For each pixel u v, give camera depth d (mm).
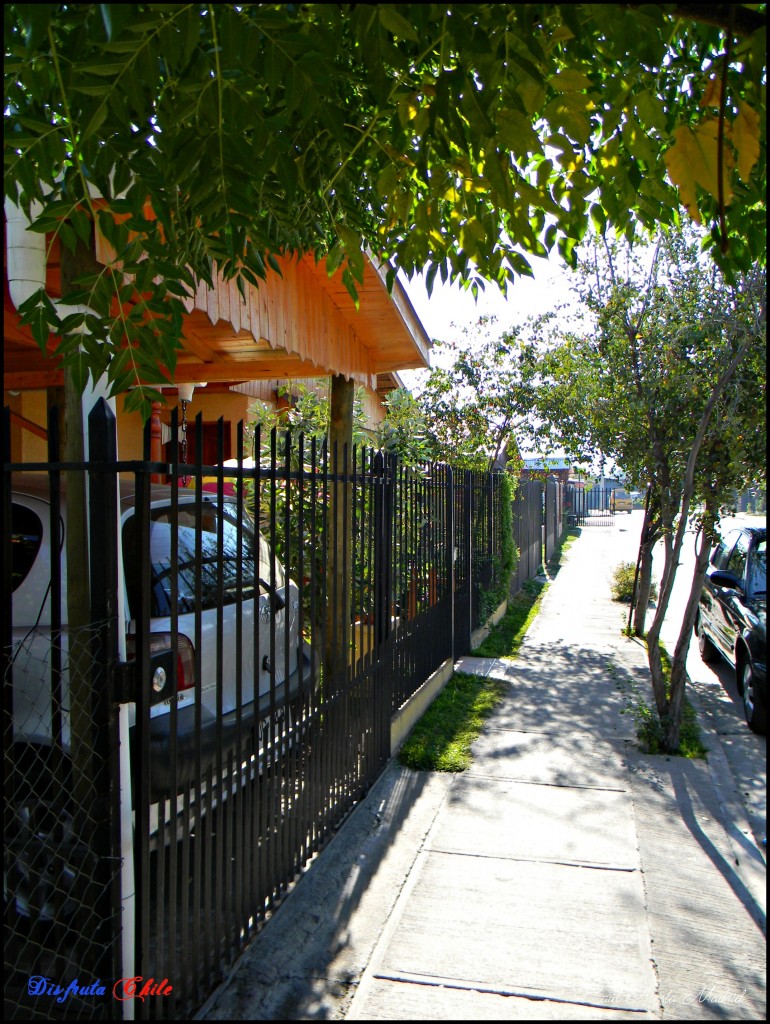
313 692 4406
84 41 2275
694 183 2893
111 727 2754
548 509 22016
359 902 3992
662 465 6816
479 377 15961
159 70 2547
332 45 2629
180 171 2686
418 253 3762
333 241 4352
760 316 5867
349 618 5562
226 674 4145
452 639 8625
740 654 7730
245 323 4809
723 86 2467
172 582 2969
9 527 2789
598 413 8031
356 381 8211
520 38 2643
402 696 6473
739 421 6383
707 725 7098
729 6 2398
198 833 3170
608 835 4801
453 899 4035
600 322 7301
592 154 3572
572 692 8023
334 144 3400
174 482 2955
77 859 2795
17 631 3688
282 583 5031
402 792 5441
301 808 4305
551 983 3355
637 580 11172
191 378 6449
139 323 3119
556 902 4023
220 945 3338
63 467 2760
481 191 3684
